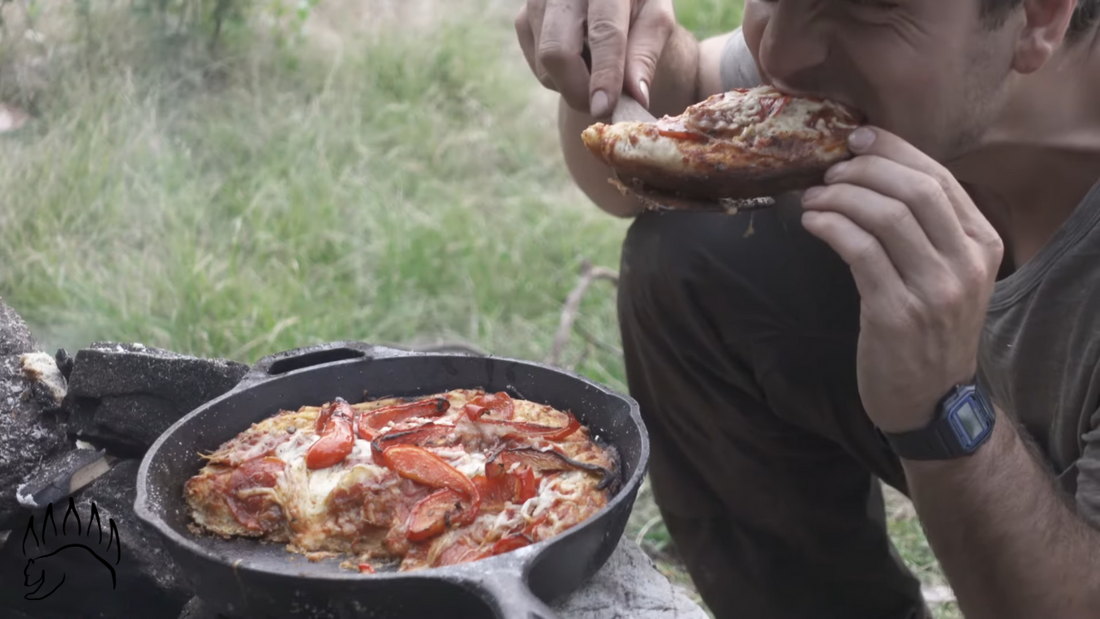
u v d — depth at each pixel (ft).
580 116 7.84
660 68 7.63
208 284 12.46
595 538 4.47
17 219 13.17
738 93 4.96
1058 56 5.19
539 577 4.26
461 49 20.59
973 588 5.32
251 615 4.41
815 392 7.36
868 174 4.50
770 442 7.77
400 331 13.14
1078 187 5.54
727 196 4.83
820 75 4.69
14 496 5.66
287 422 5.62
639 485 4.70
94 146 14.25
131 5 17.40
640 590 4.98
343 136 17.04
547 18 5.88
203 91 17.24
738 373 7.61
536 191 17.12
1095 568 5.16
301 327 12.32
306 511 5.09
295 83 18.35
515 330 13.60
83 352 6.15
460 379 6.05
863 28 4.52
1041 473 5.33
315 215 14.82
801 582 8.27
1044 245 5.64
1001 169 5.57
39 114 15.23
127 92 15.65
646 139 4.80
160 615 5.81
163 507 5.00
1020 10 4.65
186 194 14.26
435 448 5.39
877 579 8.11
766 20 5.19
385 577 4.09
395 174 16.46
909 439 5.01
